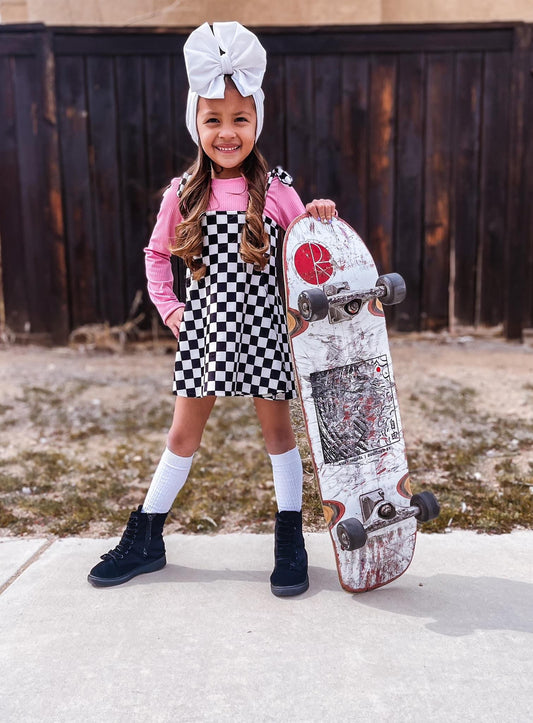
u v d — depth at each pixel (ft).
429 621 6.66
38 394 14.83
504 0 17.74
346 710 5.48
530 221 18.35
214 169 7.16
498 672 5.90
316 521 8.29
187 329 7.03
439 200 18.34
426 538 8.41
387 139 18.11
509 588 7.25
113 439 12.42
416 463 10.91
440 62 17.71
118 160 18.16
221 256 6.88
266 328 6.95
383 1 17.80
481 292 18.75
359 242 7.36
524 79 17.61
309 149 18.19
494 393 14.51
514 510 9.14
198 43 6.63
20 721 5.43
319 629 6.57
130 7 17.70
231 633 6.52
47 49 17.46
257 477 10.59
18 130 17.97
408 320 18.95
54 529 8.90
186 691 5.73
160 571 7.75
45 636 6.52
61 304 18.66
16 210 18.35
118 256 18.56
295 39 17.62
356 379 7.13
